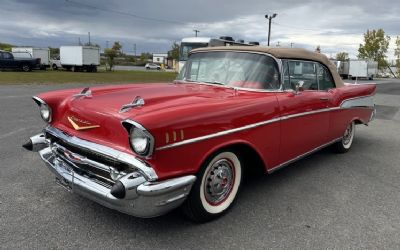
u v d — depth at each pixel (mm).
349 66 46656
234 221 3521
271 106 3799
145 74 38562
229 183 3633
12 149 5629
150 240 3139
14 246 2969
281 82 4129
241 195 4156
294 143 4273
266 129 3754
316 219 3625
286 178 4781
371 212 3830
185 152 2975
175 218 3535
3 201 3773
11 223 3332
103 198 2973
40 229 3250
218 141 3240
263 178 4758
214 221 3508
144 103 3162
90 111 3201
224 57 4453
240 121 3424
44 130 3727
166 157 2855
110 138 3035
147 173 2781
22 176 4480
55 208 3654
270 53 4156
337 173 5051
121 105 3197
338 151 6031
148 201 2828
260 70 4109
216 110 3229
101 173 3107
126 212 2951
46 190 4078
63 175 3291
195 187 3195
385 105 13969
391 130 8414
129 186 2760
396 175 5055
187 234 3254
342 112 5375
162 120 2793
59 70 42375
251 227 3416
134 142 2777
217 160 3402
